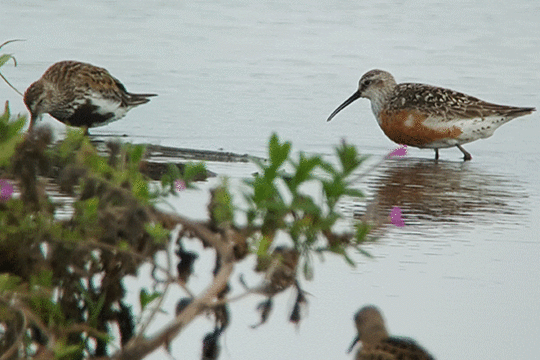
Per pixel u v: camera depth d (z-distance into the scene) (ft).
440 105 57.06
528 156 56.44
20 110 61.52
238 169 48.96
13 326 21.70
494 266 34.99
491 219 41.91
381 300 31.14
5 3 95.20
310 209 21.89
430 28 90.63
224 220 22.62
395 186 48.24
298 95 68.18
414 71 74.79
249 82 70.95
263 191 22.07
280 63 77.05
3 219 23.06
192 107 63.87
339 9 98.58
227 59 77.46
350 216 41.78
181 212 38.55
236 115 62.18
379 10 98.53
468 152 58.03
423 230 39.65
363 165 53.52
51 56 75.20
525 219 41.78
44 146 22.82
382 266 34.50
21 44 78.54
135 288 29.53
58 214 34.35
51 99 59.88
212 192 23.04
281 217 22.43
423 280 33.17
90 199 22.57
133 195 22.03
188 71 73.31
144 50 78.95
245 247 22.62
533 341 28.32
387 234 39.04
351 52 81.05
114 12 93.56
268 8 98.12
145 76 71.15
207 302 20.62
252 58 78.23
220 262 23.45
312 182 45.29
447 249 36.88
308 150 55.26
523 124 64.49
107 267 24.20
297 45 83.10
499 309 30.76
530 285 32.83
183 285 22.09
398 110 58.29
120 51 78.28
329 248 22.61
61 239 22.98
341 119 63.57
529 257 36.04
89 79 59.88
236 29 88.22
